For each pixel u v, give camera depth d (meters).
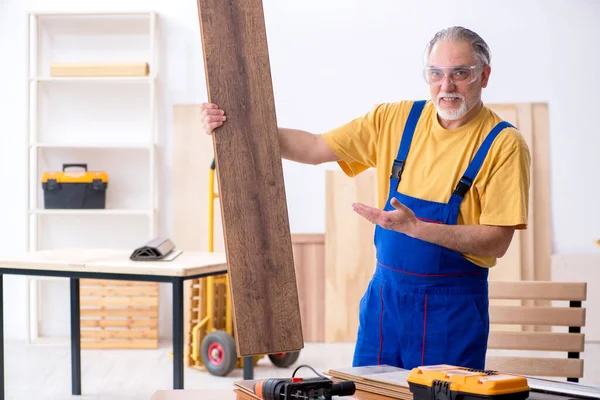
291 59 6.45
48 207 6.25
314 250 6.42
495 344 2.82
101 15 6.42
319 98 6.46
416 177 2.50
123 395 4.73
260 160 2.02
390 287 2.48
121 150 6.48
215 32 2.05
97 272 3.99
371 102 6.43
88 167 6.49
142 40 6.45
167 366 5.53
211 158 6.45
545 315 2.79
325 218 6.42
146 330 6.16
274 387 1.63
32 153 6.37
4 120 6.47
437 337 2.42
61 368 5.43
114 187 6.49
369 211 2.22
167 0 6.43
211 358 5.29
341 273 6.37
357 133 2.62
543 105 6.35
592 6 6.30
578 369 2.75
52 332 6.49
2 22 6.45
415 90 6.40
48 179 6.22
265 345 1.92
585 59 6.32
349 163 2.81
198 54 6.44
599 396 1.62
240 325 1.91
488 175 2.39
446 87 2.33
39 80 6.28
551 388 1.68
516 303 6.20
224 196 1.97
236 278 1.93
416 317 2.44
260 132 2.03
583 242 6.34
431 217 2.45
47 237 6.51
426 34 6.38
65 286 6.43
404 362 2.46
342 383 1.66
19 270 4.16
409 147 2.52
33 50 6.39
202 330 5.54
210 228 5.47
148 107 6.49
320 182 6.46
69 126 6.52
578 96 6.34
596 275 6.26
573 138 6.34
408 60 6.40
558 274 6.28
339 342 6.35
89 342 6.16
